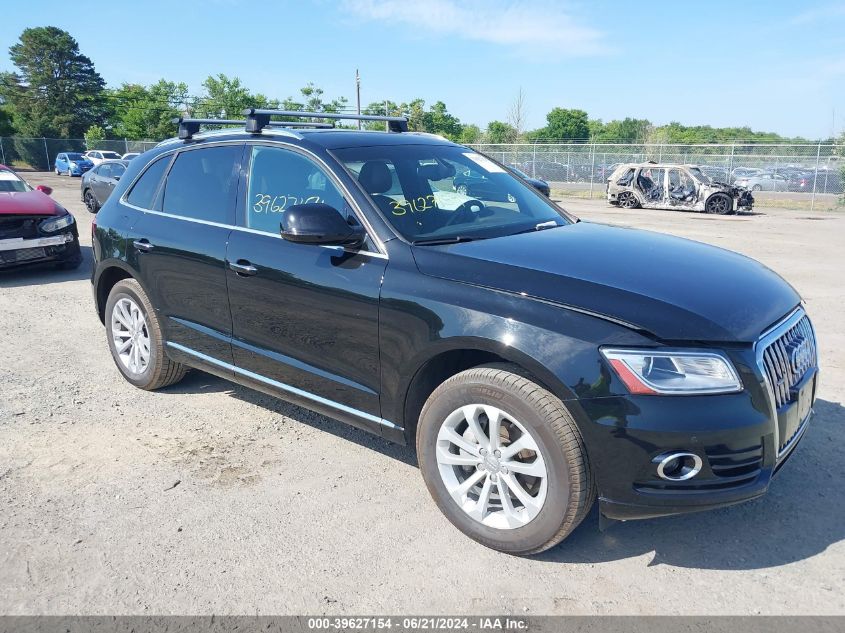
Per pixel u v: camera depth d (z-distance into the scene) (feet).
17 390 16.12
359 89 131.75
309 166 12.23
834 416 14.49
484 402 9.57
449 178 12.95
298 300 11.69
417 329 10.07
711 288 9.79
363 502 11.28
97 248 16.42
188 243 13.70
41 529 10.44
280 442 13.51
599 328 8.75
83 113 250.57
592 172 90.99
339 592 9.04
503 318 9.25
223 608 8.73
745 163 87.61
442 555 9.84
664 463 8.50
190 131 15.29
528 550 9.58
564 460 8.89
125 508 11.07
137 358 15.96
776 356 9.40
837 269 32.71
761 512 10.91
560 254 10.48
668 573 9.41
